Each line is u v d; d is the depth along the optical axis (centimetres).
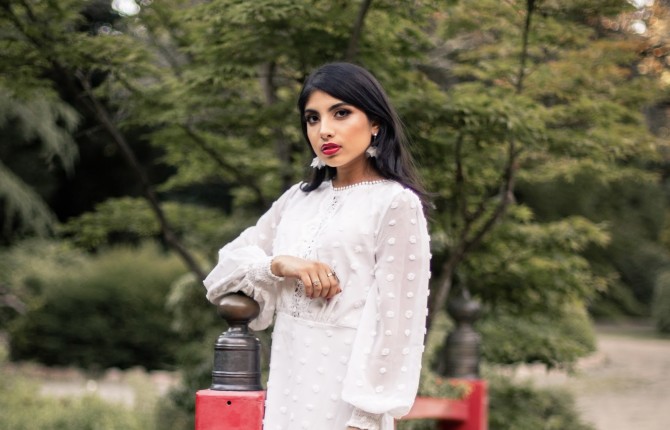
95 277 1191
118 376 1163
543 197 1877
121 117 486
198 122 472
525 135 409
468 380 430
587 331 727
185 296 685
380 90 224
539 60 498
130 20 491
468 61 521
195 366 665
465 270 516
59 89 510
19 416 679
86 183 1800
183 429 634
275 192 579
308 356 217
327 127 219
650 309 2266
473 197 504
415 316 214
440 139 437
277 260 220
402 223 214
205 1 466
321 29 423
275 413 223
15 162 1576
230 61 419
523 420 570
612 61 474
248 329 240
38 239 1309
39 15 447
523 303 527
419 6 430
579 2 438
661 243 2188
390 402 207
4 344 1093
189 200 1750
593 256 2064
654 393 1048
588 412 898
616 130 475
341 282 216
